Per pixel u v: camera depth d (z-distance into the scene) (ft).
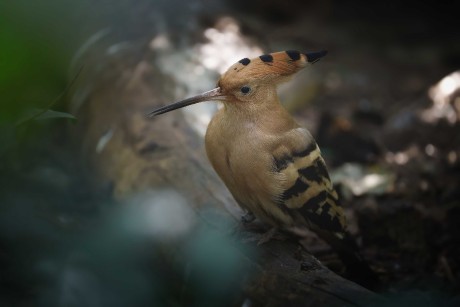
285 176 22.76
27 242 25.34
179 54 38.29
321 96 48.34
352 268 26.08
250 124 23.20
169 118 32.53
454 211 33.30
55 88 11.60
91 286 24.89
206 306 22.76
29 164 34.09
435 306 18.89
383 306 18.45
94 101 35.76
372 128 44.68
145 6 40.83
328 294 19.44
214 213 25.61
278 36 52.85
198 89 35.42
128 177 29.86
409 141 42.63
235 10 52.34
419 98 46.32
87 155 34.32
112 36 38.58
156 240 25.46
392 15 62.80
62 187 33.37
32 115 18.37
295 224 24.22
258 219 25.50
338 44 56.34
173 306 24.53
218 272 22.35
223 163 23.71
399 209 31.78
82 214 31.24
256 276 21.42
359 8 63.00
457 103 44.11
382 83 51.01
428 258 30.37
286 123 23.65
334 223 24.13
